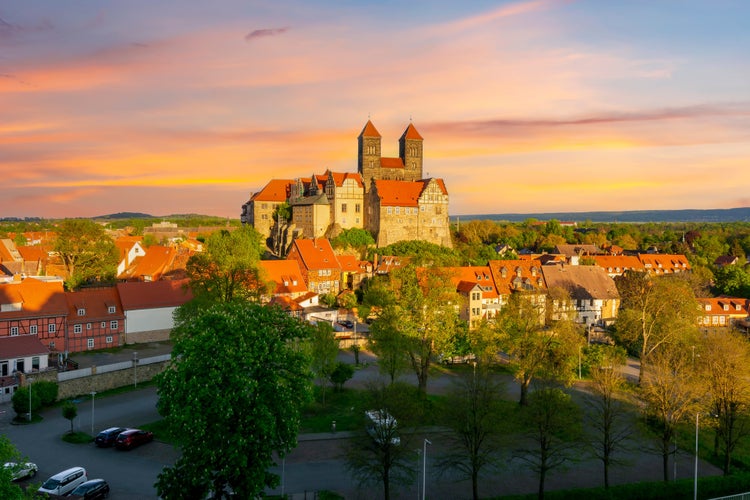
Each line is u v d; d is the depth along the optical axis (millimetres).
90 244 154125
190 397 45406
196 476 44875
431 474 64062
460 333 104562
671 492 59156
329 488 59031
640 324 103875
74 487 55281
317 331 84250
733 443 67000
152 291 116375
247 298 97500
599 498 57250
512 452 66000
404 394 65688
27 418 74625
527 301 91312
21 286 102500
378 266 169125
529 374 83938
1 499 38000
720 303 147625
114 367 88688
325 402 83875
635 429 74062
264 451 47188
